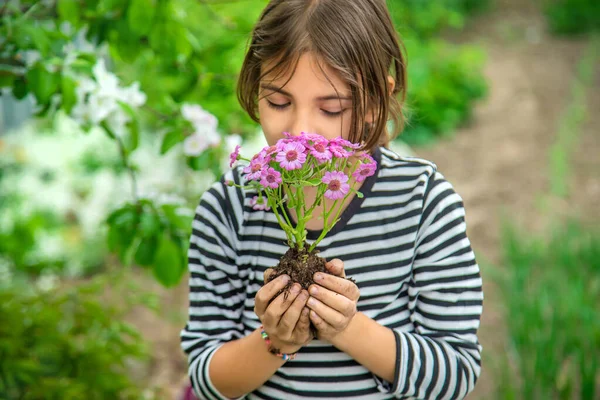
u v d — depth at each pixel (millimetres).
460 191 5070
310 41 1099
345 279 1093
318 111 1137
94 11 1908
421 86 6230
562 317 3004
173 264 1782
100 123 1851
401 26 1486
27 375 2061
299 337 1105
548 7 9773
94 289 2268
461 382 1180
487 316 3461
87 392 2223
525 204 4793
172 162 3977
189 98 2213
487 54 8484
